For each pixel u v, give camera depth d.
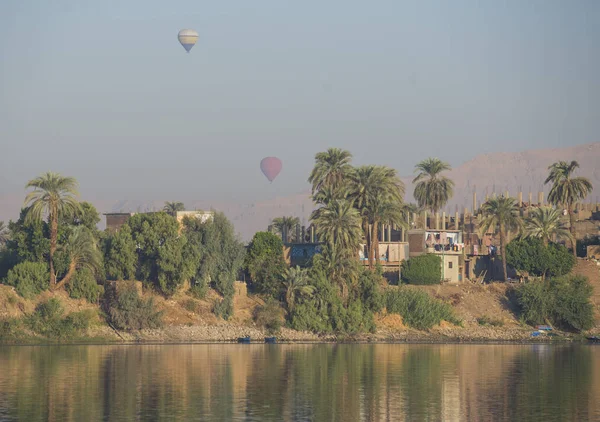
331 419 105.62
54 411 106.81
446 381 135.88
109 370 139.62
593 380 139.75
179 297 192.75
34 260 184.50
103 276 188.00
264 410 110.06
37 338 175.88
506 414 110.69
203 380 131.62
